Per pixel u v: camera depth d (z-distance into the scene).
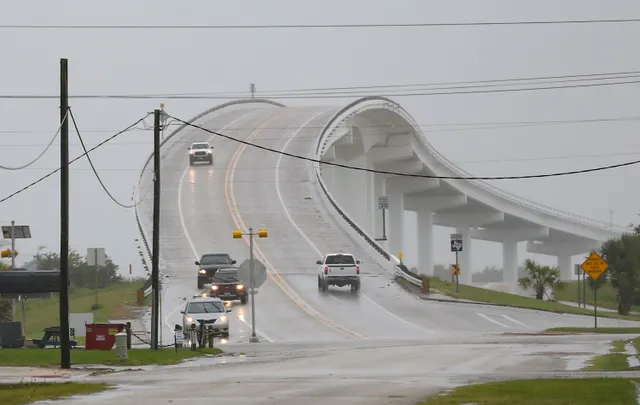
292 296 185.38
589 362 85.94
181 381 69.38
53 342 114.94
